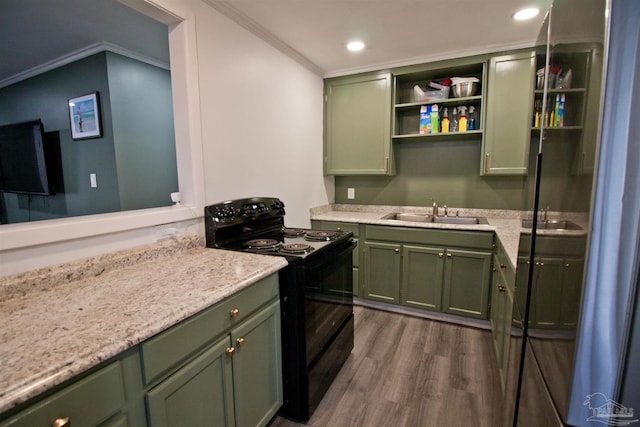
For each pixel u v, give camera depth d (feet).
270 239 6.56
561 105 2.74
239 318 4.11
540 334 2.92
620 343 1.79
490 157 8.50
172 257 5.20
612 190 1.74
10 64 9.61
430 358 7.03
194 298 3.49
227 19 6.31
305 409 5.26
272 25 7.00
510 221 8.79
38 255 3.78
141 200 9.39
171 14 5.18
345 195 11.53
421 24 6.99
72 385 2.36
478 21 6.86
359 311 9.52
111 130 8.66
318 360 5.56
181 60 5.50
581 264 1.89
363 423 5.24
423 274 8.80
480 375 6.41
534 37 7.64
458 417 5.33
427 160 10.15
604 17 1.74
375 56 8.87
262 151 7.55
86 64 8.81
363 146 9.98
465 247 8.22
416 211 10.44
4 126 10.61
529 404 3.20
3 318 3.00
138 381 2.86
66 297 3.51
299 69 8.96
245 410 4.35
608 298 1.80
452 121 9.46
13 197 11.82
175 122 5.74
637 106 1.65
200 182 5.85
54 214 10.44
